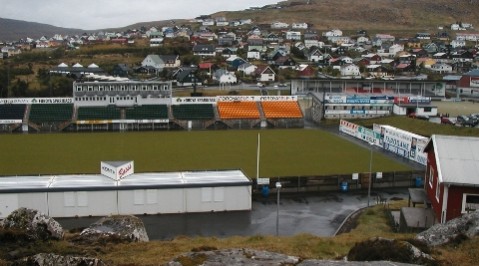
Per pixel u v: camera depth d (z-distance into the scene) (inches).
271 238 1475.1
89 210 2015.3
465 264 954.1
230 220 1994.3
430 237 1159.6
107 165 2135.8
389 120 4436.5
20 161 2957.7
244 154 3228.3
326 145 3612.2
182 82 6653.5
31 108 4276.6
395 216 1934.1
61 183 2047.2
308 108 5147.6
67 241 1194.0
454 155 1747.0
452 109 4943.4
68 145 3501.5
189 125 4343.0
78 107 4340.6
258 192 2354.8
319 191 2428.6
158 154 3189.0
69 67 7057.1
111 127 4222.4
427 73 7800.2
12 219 1190.3
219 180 2133.4
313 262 797.2
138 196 2037.4
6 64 7618.1
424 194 1952.5
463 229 1175.6
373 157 3191.4
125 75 6983.3
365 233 1638.8
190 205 2079.2
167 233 1830.7
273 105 4670.3
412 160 3090.6
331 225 1952.5
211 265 795.4
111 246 1173.1
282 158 3122.5
